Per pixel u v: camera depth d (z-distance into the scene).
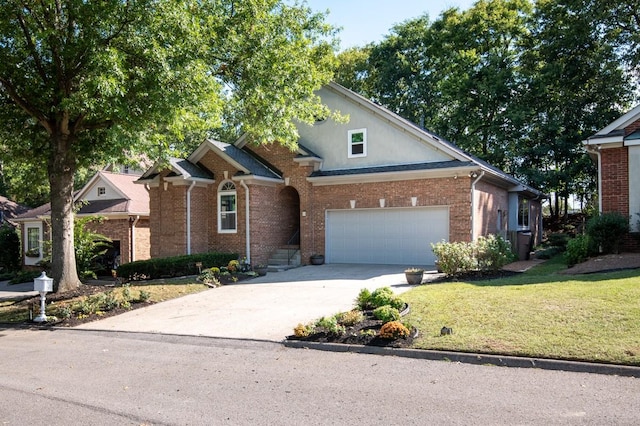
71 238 16.14
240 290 15.38
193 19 13.05
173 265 18.55
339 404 5.80
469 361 7.21
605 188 16.69
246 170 20.62
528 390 5.92
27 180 20.95
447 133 36.06
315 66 19.30
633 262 13.12
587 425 4.87
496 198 21.97
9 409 6.15
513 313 8.90
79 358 8.80
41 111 15.61
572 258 15.62
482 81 32.34
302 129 22.25
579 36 30.08
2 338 11.24
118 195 27.64
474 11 34.72
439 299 10.57
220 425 5.35
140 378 7.29
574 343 7.14
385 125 20.31
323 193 21.23
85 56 13.33
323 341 8.68
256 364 7.77
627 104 31.80
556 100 32.09
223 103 15.11
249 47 15.34
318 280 16.41
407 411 5.47
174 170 21.16
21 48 14.04
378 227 20.17
